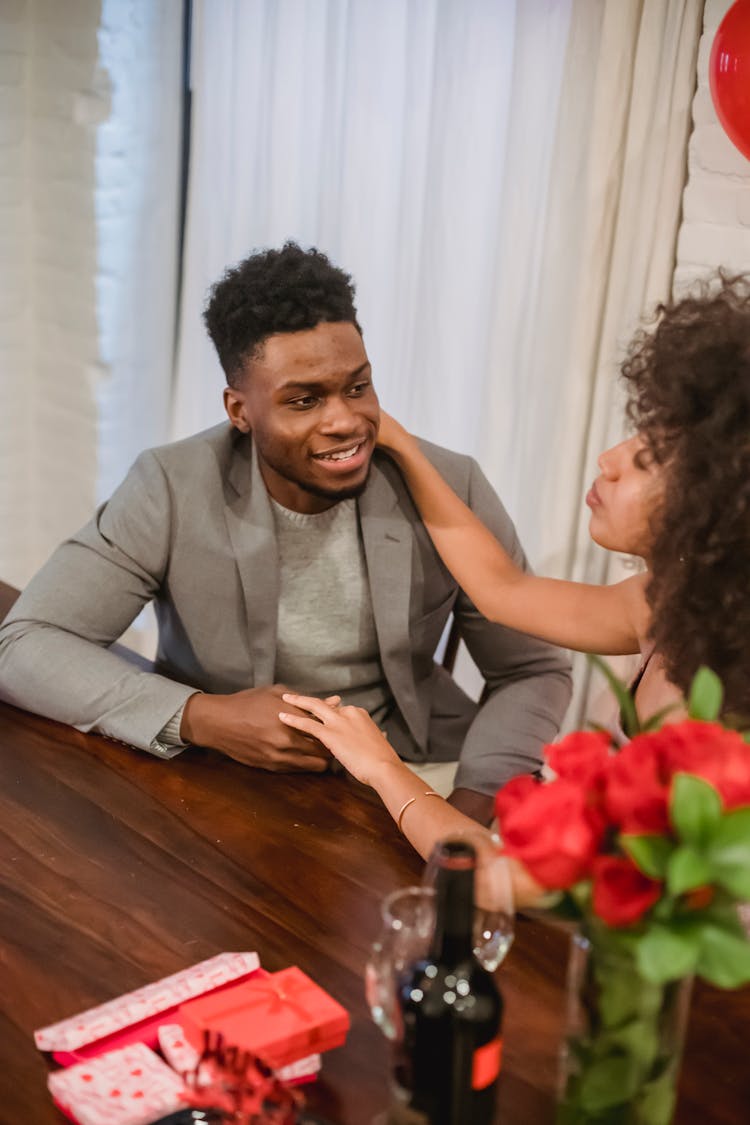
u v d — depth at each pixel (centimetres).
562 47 221
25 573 334
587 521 227
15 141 296
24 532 329
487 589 162
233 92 270
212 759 145
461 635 184
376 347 262
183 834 128
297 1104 85
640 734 80
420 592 171
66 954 108
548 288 226
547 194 223
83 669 151
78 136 289
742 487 115
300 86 261
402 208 251
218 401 294
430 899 83
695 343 119
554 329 227
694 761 74
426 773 180
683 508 118
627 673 212
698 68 197
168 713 145
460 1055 80
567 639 158
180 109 289
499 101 235
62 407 313
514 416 241
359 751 133
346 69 247
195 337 293
